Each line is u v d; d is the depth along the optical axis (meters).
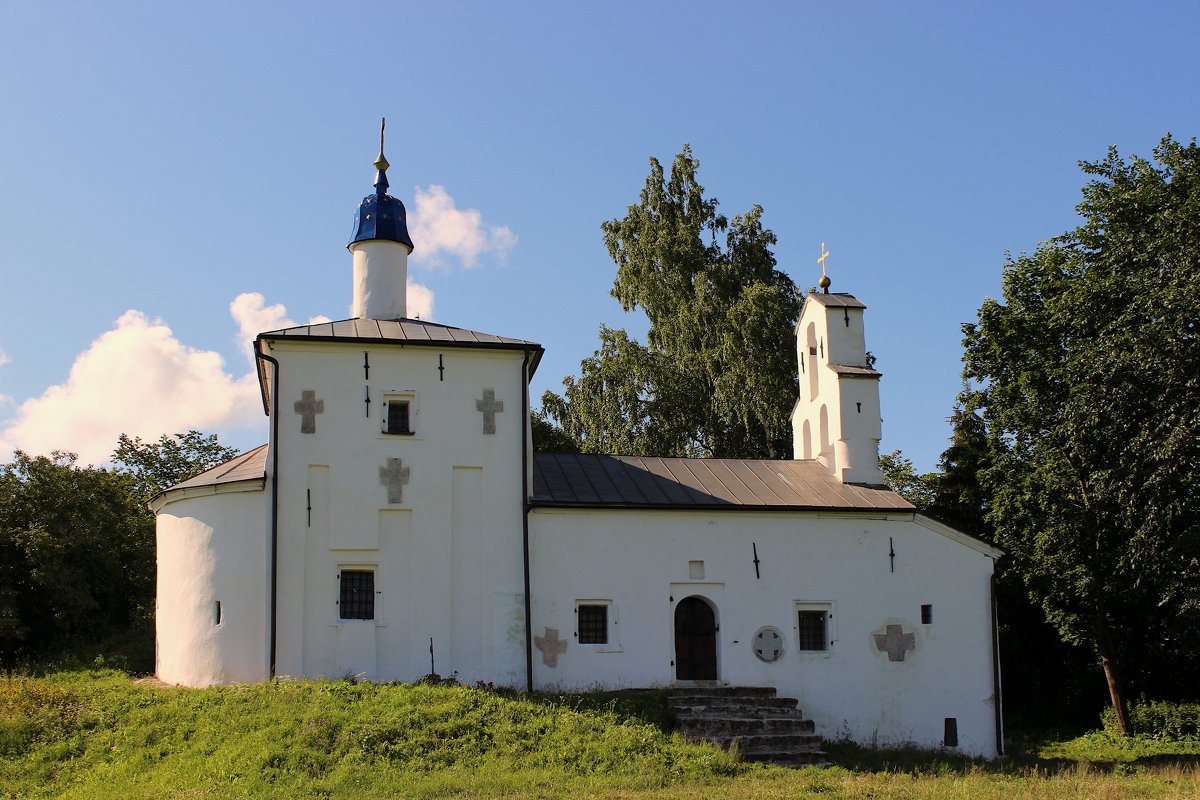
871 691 26.77
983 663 27.50
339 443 25.05
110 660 29.55
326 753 19.58
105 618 34.62
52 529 33.59
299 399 25.08
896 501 28.09
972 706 27.22
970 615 27.69
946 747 26.86
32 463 34.66
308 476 24.75
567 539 25.92
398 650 24.41
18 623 31.69
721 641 26.25
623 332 46.94
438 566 24.92
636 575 26.11
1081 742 32.28
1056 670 38.44
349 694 22.12
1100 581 32.38
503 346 26.11
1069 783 20.12
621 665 25.58
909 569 27.59
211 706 21.78
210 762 19.39
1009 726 37.22
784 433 44.81
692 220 48.88
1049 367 31.94
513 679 24.81
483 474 25.67
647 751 20.56
